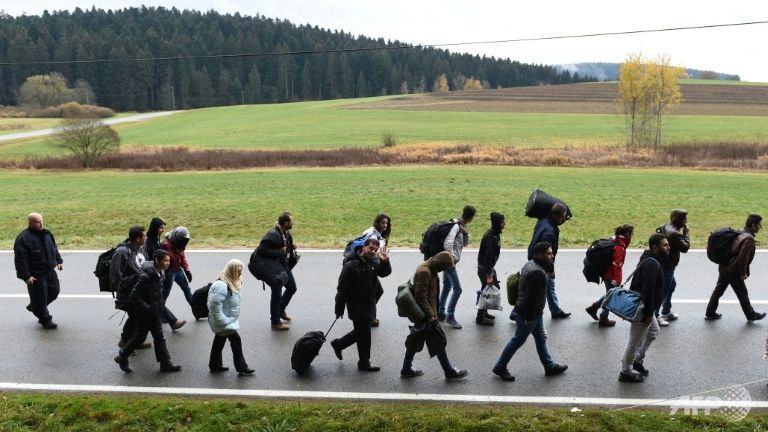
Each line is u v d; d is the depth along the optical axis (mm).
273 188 28953
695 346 8656
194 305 9711
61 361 8508
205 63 160375
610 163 37688
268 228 19594
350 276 7832
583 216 20547
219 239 17719
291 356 8391
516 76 198500
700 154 40469
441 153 42469
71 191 30375
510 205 22984
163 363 8070
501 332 9445
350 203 23766
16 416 6758
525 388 7445
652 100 51094
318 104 115812
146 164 42219
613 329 9461
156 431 6531
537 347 7770
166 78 146125
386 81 172625
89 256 15211
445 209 22203
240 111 111000
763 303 10469
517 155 40469
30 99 124875
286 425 6520
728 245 9383
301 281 12453
